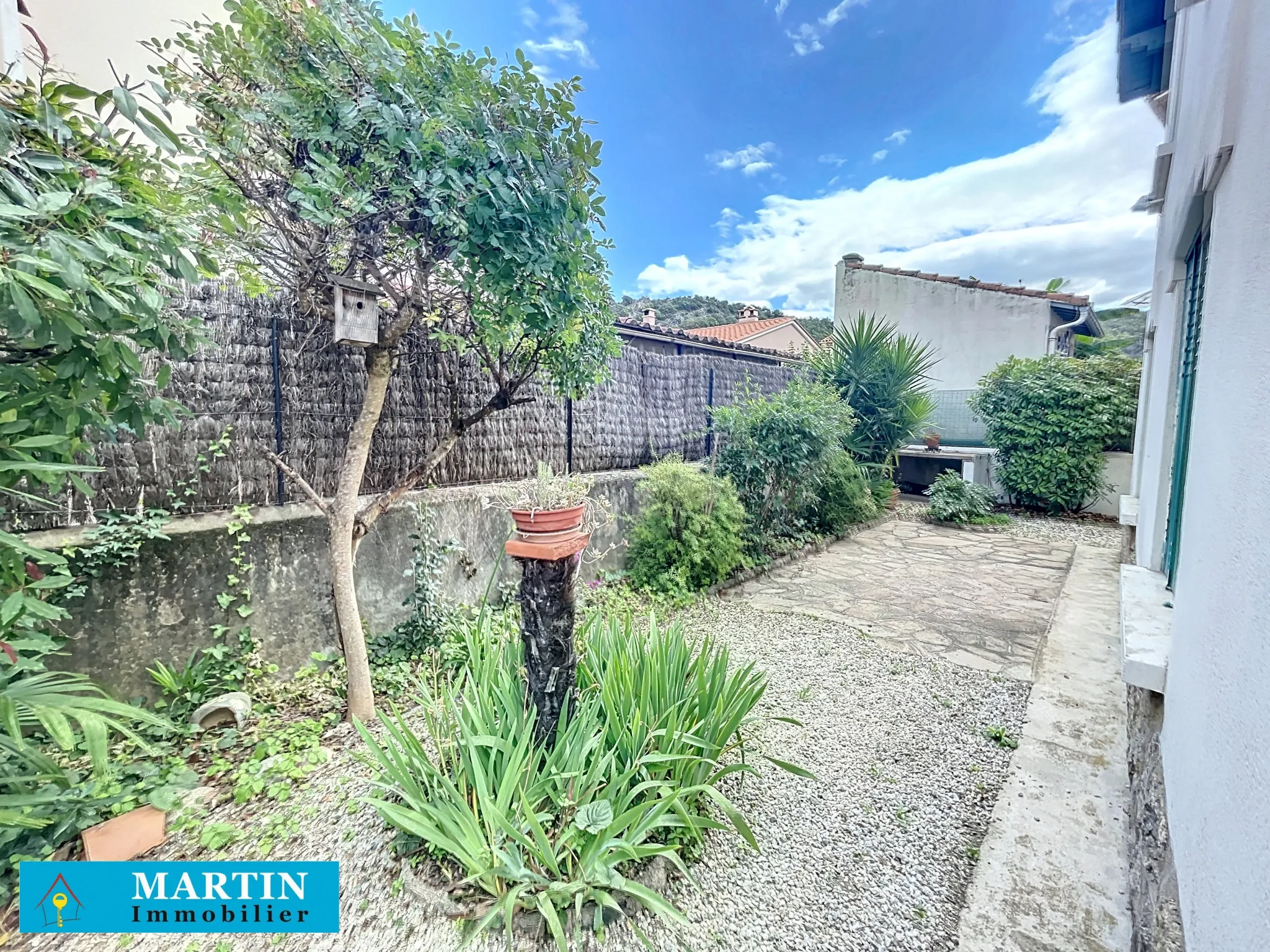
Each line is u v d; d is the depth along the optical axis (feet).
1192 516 5.39
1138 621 7.43
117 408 6.38
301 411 10.96
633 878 5.95
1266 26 3.93
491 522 13.96
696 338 29.48
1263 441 3.32
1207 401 5.16
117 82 5.68
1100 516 28.14
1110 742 8.82
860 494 24.44
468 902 5.67
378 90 7.22
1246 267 4.06
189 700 9.02
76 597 8.34
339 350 11.46
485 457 14.70
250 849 6.50
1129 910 5.77
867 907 5.84
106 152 5.71
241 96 6.98
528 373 10.39
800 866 6.37
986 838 6.80
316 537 10.91
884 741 8.90
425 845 6.32
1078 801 7.43
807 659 12.01
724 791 7.65
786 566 19.63
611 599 14.83
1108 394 27.25
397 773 6.10
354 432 8.96
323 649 10.92
